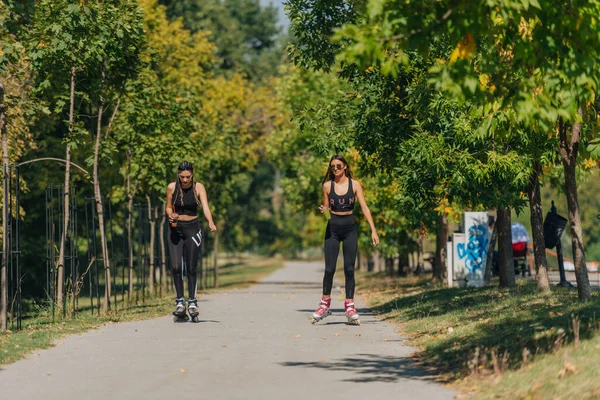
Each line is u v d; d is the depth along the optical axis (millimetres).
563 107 9828
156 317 18500
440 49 18219
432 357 11203
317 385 9430
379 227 37062
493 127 11094
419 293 24031
